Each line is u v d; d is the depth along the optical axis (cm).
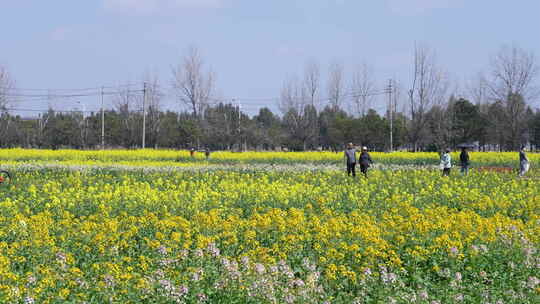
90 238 1377
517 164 4238
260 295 977
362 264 1198
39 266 1162
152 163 4141
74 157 4766
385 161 4691
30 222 1487
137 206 1892
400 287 1076
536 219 1780
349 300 1032
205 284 1041
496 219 1573
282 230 1433
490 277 1188
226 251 1320
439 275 1198
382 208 2014
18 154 4672
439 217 1570
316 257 1280
